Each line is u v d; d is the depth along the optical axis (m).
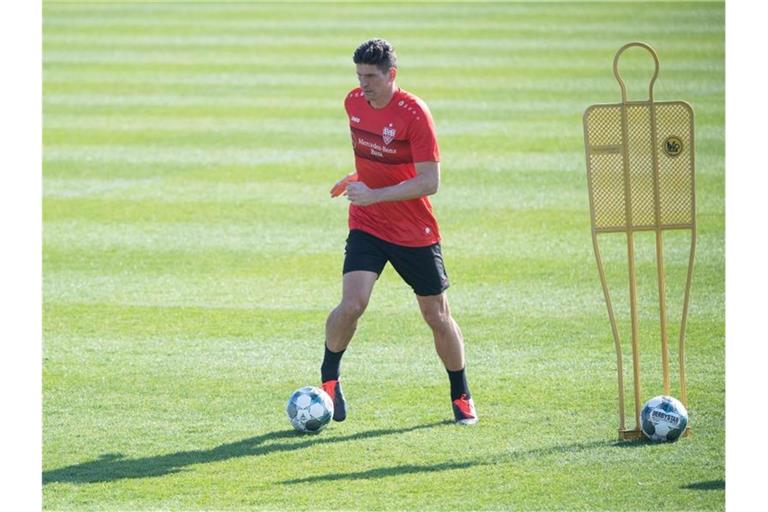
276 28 105.12
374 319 36.41
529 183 53.81
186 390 30.50
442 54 91.12
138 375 31.58
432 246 27.78
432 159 26.98
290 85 79.69
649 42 94.50
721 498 24.00
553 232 46.00
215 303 37.91
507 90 77.19
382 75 26.73
